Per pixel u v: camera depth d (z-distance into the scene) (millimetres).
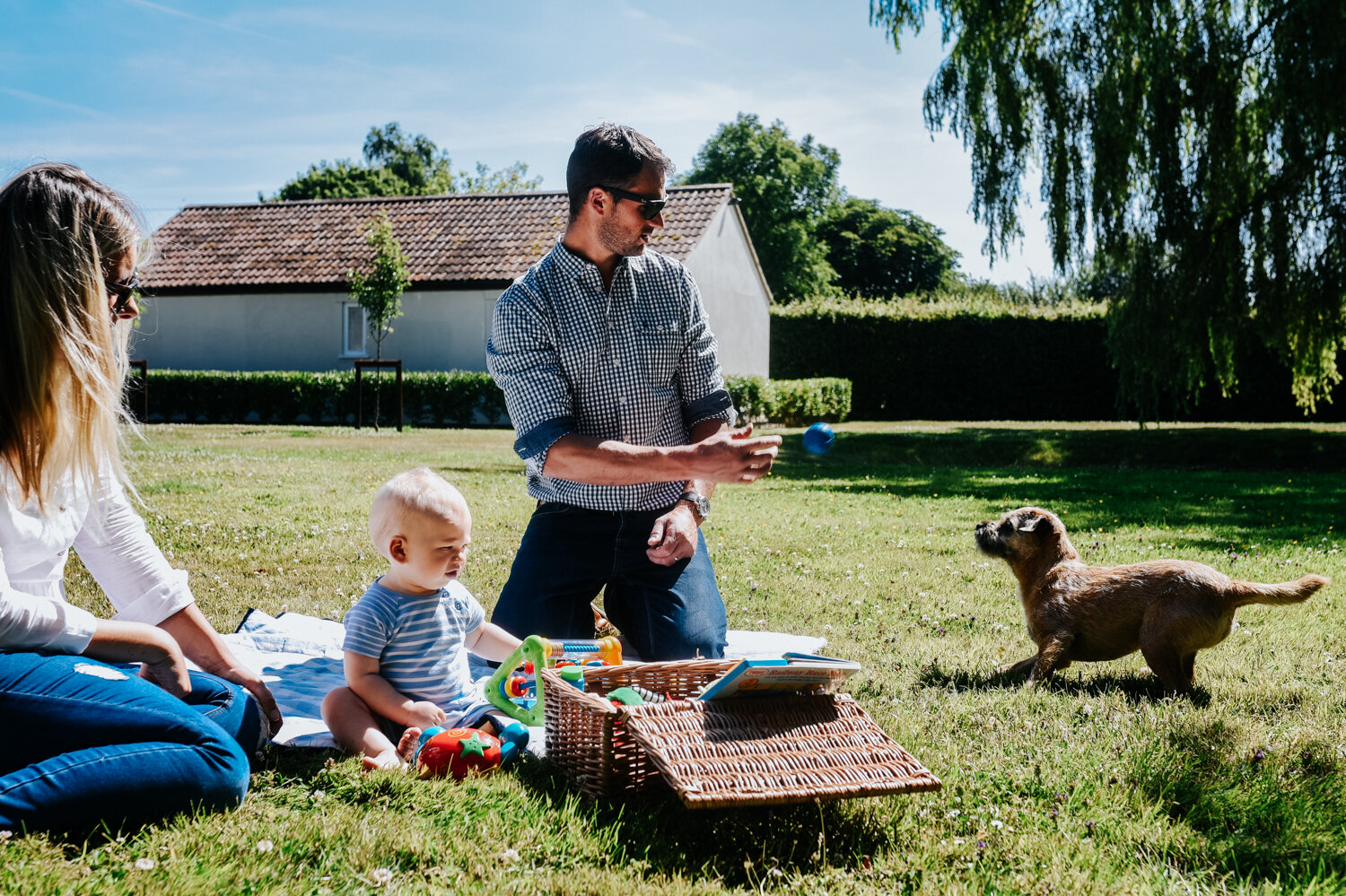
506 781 2748
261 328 25344
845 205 57812
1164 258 15484
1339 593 5887
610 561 3652
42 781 2201
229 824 2355
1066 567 4328
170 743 2367
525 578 3707
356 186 56438
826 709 2699
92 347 2420
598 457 3293
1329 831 2564
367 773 2711
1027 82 15789
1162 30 15227
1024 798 2715
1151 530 8531
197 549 6590
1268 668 4336
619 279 3602
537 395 3467
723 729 2545
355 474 11531
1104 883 2236
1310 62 14289
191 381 23766
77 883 1999
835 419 29016
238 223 26875
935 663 4305
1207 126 15094
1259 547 7559
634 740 2635
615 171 3396
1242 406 26531
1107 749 3115
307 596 5359
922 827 2520
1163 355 15648
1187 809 2678
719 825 2494
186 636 2951
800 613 5312
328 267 25047
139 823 2320
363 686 3121
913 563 6820
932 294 53281
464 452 15250
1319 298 15180
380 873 2115
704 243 24141
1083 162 15656
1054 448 17828
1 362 2326
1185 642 3980
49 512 2498
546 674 3031
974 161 16156
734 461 3133
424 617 3270
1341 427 22703
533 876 2180
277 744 3025
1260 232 15320
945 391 30609
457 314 24328
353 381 23109
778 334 31406
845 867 2320
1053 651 4176
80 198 2428
